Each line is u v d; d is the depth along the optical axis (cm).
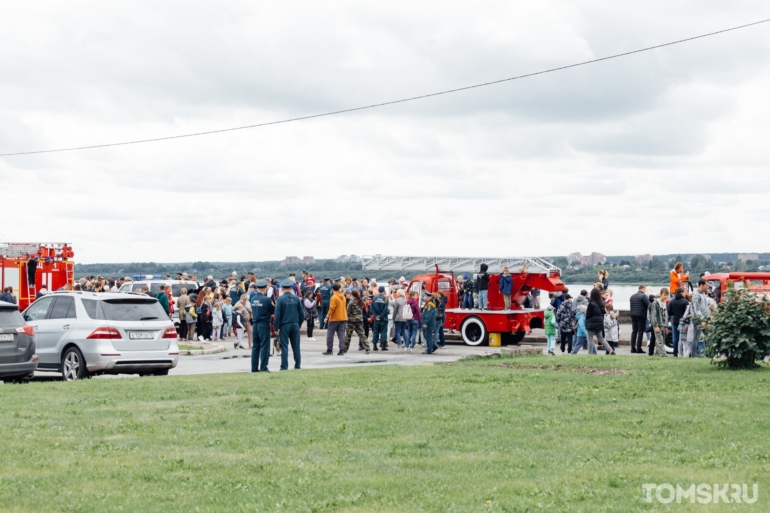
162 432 1102
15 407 1298
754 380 1534
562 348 2625
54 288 3497
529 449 993
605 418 1183
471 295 3164
